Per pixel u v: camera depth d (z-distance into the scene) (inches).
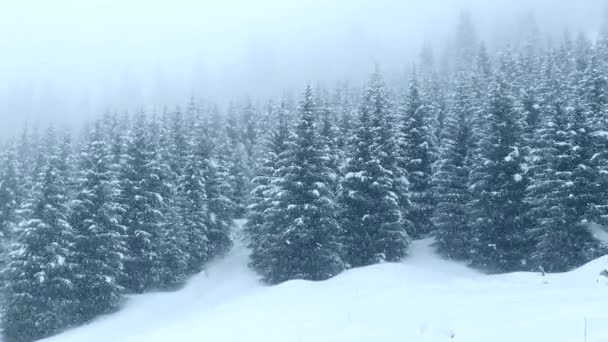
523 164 1305.4
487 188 1326.3
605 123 1306.6
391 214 1355.8
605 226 1181.7
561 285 786.2
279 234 1309.1
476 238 1323.8
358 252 1369.3
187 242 1430.9
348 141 1443.2
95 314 1231.5
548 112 1427.2
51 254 1148.5
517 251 1298.0
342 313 719.1
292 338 623.2
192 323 856.9
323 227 1293.1
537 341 468.4
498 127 1360.7
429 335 549.6
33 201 1176.8
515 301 669.3
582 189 1180.5
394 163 1429.6
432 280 1017.5
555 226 1183.6
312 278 1290.6
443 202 1425.9
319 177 1326.3
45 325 1124.5
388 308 712.4
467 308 658.8
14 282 1117.7
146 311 1263.5
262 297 920.3
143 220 1392.7
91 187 1269.7
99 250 1216.2
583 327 487.8
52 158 1259.2
